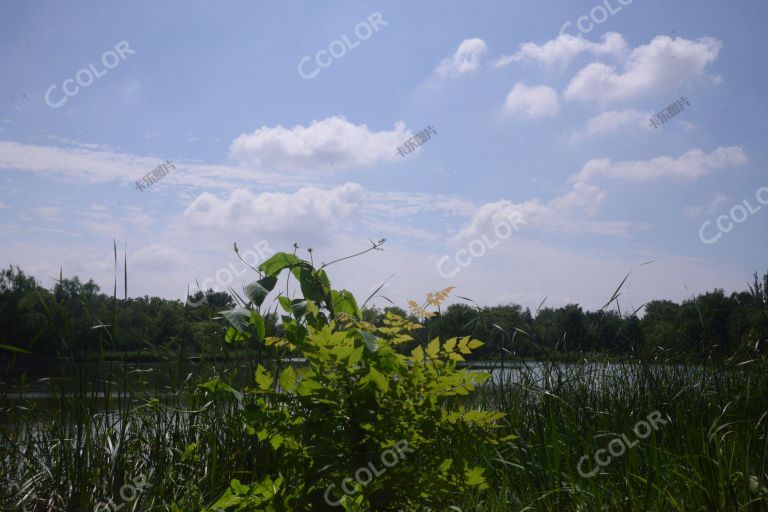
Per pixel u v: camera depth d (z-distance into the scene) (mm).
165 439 3908
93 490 3578
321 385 2400
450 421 2500
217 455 3699
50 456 3822
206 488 3625
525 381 4488
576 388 4547
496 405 4406
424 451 2527
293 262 3164
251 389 2602
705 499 3104
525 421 4312
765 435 3453
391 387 2457
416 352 2541
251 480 3521
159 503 3439
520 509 3537
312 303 2689
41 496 3641
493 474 3986
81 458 3682
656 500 3217
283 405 2611
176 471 3703
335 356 2396
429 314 2668
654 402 4281
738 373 4867
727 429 3893
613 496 3367
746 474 3152
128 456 3799
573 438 3982
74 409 3746
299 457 2486
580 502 3361
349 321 2717
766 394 4434
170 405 3969
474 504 3627
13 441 3834
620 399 4461
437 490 2490
